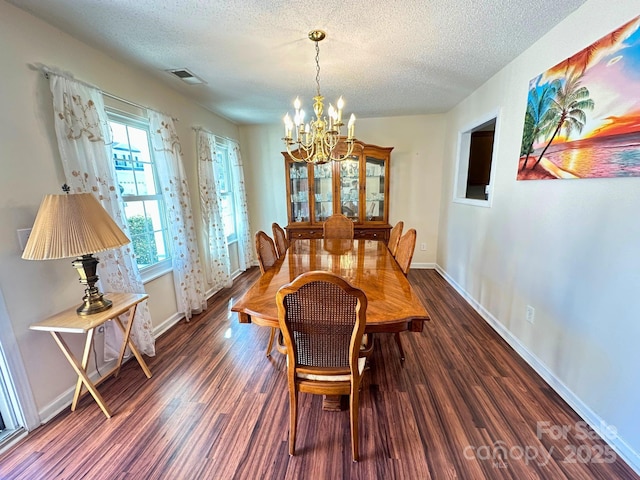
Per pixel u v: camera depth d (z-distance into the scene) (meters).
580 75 1.57
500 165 2.48
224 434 1.51
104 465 1.35
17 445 1.46
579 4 1.55
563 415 1.60
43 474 1.31
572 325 1.67
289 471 1.31
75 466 1.35
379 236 4.15
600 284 1.48
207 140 3.37
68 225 1.42
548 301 1.88
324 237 3.50
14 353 1.48
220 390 1.85
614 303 1.40
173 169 2.68
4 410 1.49
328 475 1.29
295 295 1.19
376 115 4.09
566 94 1.68
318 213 4.32
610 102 1.40
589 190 1.54
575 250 1.65
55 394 1.67
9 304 1.46
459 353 2.21
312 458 1.37
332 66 2.34
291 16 1.65
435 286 3.72
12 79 1.48
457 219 3.60
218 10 1.58
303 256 2.41
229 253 4.19
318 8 1.57
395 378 1.93
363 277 1.86
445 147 4.09
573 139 1.64
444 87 2.90
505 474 1.28
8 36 1.46
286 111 3.67
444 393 1.78
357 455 1.34
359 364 1.44
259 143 4.55
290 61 2.24
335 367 1.33
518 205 2.21
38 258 1.37
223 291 3.64
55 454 1.41
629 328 1.33
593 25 1.49
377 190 4.19
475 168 4.23
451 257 3.83
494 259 2.60
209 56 2.13
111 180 1.99
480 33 1.85
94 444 1.46
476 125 2.99
